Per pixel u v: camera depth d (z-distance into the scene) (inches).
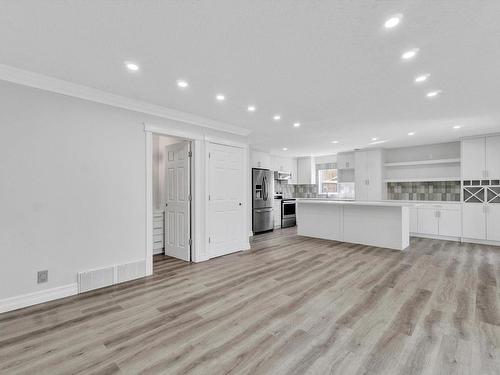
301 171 333.7
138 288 115.9
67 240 107.8
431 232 226.8
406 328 80.8
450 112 144.3
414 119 157.6
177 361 66.4
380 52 82.0
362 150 269.1
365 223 202.1
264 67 92.3
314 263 152.3
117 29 70.1
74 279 109.4
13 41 75.6
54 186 104.7
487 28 68.9
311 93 116.6
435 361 65.3
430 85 107.4
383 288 113.3
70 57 85.0
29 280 98.7
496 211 195.8
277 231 274.1
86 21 66.5
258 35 73.0
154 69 93.7
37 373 62.2
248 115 150.9
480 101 126.3
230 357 67.8
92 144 115.0
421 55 83.7
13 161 95.7
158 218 179.8
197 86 109.0
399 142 234.2
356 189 272.8
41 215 101.7
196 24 68.0
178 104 131.6
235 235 182.2
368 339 75.2
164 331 80.4
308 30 70.6
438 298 102.6
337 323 84.4
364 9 61.9
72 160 109.4
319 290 111.7
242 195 188.1
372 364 64.5
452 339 74.7
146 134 133.8
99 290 113.7
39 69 93.7
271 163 299.9
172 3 59.8
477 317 87.2
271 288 114.7
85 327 82.9
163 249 182.1
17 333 79.5
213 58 86.0
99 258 116.6
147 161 133.4
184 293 110.0
